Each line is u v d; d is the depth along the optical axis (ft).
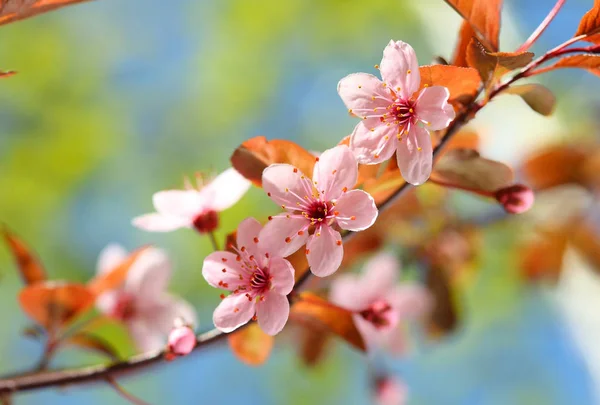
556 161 2.01
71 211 3.26
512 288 2.86
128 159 3.45
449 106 1.37
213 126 3.61
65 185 3.26
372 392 1.83
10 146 3.22
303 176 1.39
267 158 1.41
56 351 1.59
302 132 3.68
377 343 1.79
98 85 3.56
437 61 1.42
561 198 2.10
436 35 3.38
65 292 1.59
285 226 1.39
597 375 2.80
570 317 2.70
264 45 3.71
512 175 1.43
